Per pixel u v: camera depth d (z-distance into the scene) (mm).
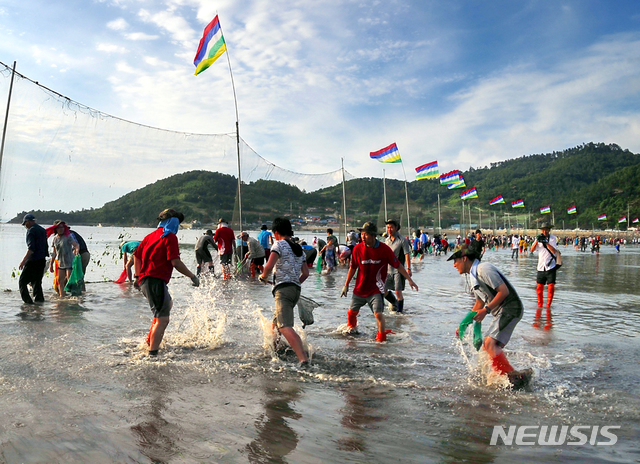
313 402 3557
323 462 2561
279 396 3672
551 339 5973
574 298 10016
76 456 2525
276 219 5191
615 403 3637
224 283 11977
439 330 6457
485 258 29656
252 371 4352
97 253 17625
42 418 3049
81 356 4711
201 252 13320
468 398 3717
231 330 6188
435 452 2734
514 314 4234
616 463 2623
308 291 10734
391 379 4191
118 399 3482
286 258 5000
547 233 8570
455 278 14477
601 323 7113
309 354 4949
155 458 2537
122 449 2633
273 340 5113
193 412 3262
